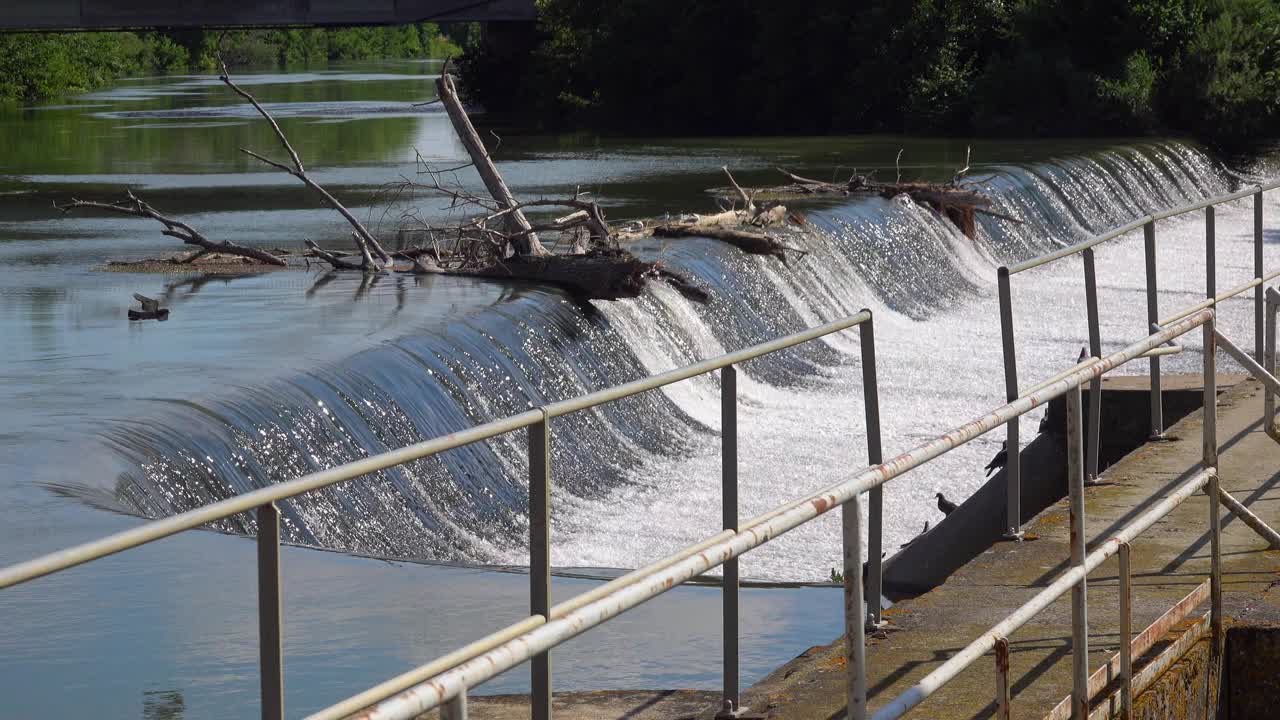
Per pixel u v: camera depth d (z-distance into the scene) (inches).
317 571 318.7
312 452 470.0
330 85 3646.7
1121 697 227.3
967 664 185.5
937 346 862.5
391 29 7455.7
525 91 2559.1
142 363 525.0
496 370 579.5
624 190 1273.4
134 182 1348.4
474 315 619.8
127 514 355.3
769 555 501.4
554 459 562.9
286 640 272.7
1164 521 314.8
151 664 256.2
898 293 982.4
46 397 472.7
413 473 495.5
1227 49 1907.0
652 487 580.4
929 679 180.2
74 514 350.9
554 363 615.2
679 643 281.6
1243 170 1887.3
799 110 2263.8
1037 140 1886.1
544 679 162.4
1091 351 347.3
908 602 270.4
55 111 2625.5
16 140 1898.4
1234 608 267.1
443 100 774.5
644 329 691.4
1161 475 350.3
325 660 262.7
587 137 2044.8
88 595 293.7
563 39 2474.2
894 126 2185.0
